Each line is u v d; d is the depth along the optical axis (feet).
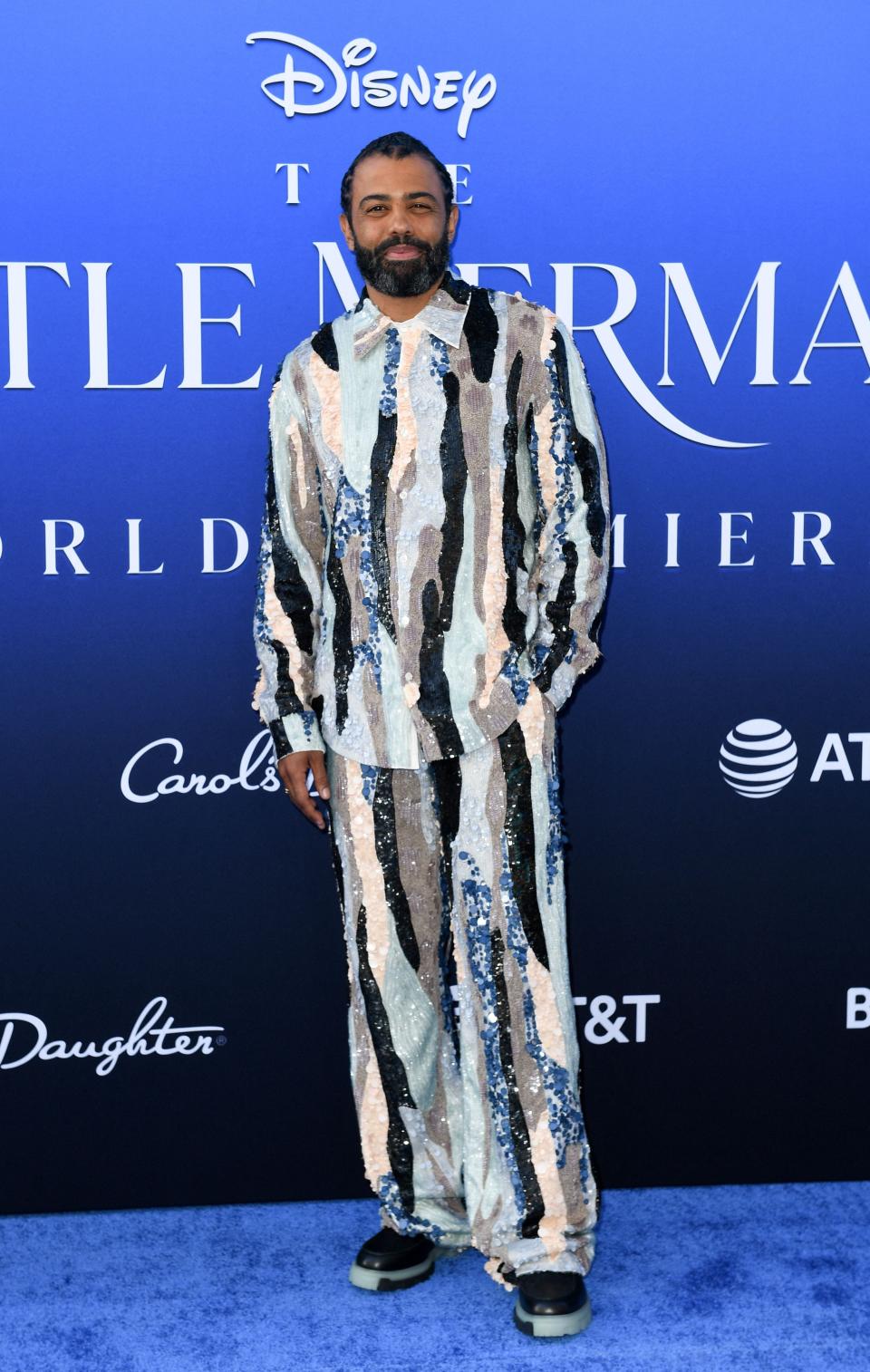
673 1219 7.45
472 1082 6.63
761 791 7.72
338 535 6.40
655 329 7.45
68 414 7.35
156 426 7.39
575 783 7.66
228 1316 6.63
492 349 6.33
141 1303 6.73
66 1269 7.07
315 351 6.50
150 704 7.54
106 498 7.41
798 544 7.59
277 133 7.26
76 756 7.53
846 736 7.71
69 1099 7.72
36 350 7.29
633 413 7.48
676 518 7.55
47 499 7.38
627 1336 6.40
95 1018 7.67
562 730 7.63
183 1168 7.79
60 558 7.42
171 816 7.61
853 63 7.31
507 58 7.27
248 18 7.19
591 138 7.32
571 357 6.44
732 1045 7.83
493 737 6.31
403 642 6.31
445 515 6.28
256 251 7.32
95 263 7.27
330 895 7.71
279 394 6.59
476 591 6.28
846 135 7.36
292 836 7.66
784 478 7.55
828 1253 7.09
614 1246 7.16
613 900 7.73
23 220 7.21
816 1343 6.32
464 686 6.30
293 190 7.30
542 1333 6.38
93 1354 6.31
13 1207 7.73
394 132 6.79
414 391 6.31
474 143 7.30
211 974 7.70
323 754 6.73
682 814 7.71
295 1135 7.81
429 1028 6.76
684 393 7.48
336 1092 7.80
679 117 7.32
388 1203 6.87
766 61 7.30
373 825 6.45
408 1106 6.75
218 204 7.28
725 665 7.64
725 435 7.52
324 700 6.53
